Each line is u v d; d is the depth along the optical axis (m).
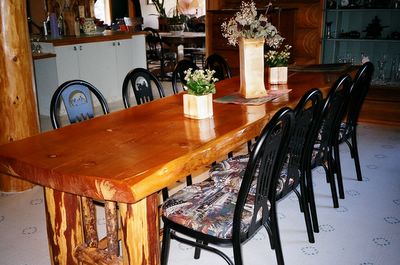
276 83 2.99
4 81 2.93
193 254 2.31
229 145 1.85
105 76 5.97
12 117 2.99
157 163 1.50
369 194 2.97
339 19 4.99
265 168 1.68
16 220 2.69
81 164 1.51
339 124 2.68
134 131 1.92
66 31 5.82
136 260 1.59
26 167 1.53
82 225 1.78
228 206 1.81
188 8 11.32
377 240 2.39
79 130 1.96
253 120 2.04
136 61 6.48
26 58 3.02
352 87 2.52
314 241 2.39
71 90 2.29
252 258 2.26
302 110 1.93
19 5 2.93
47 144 1.76
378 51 4.94
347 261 2.20
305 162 2.32
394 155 3.71
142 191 1.37
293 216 2.68
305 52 5.15
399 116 4.51
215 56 3.64
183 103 2.33
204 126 1.96
